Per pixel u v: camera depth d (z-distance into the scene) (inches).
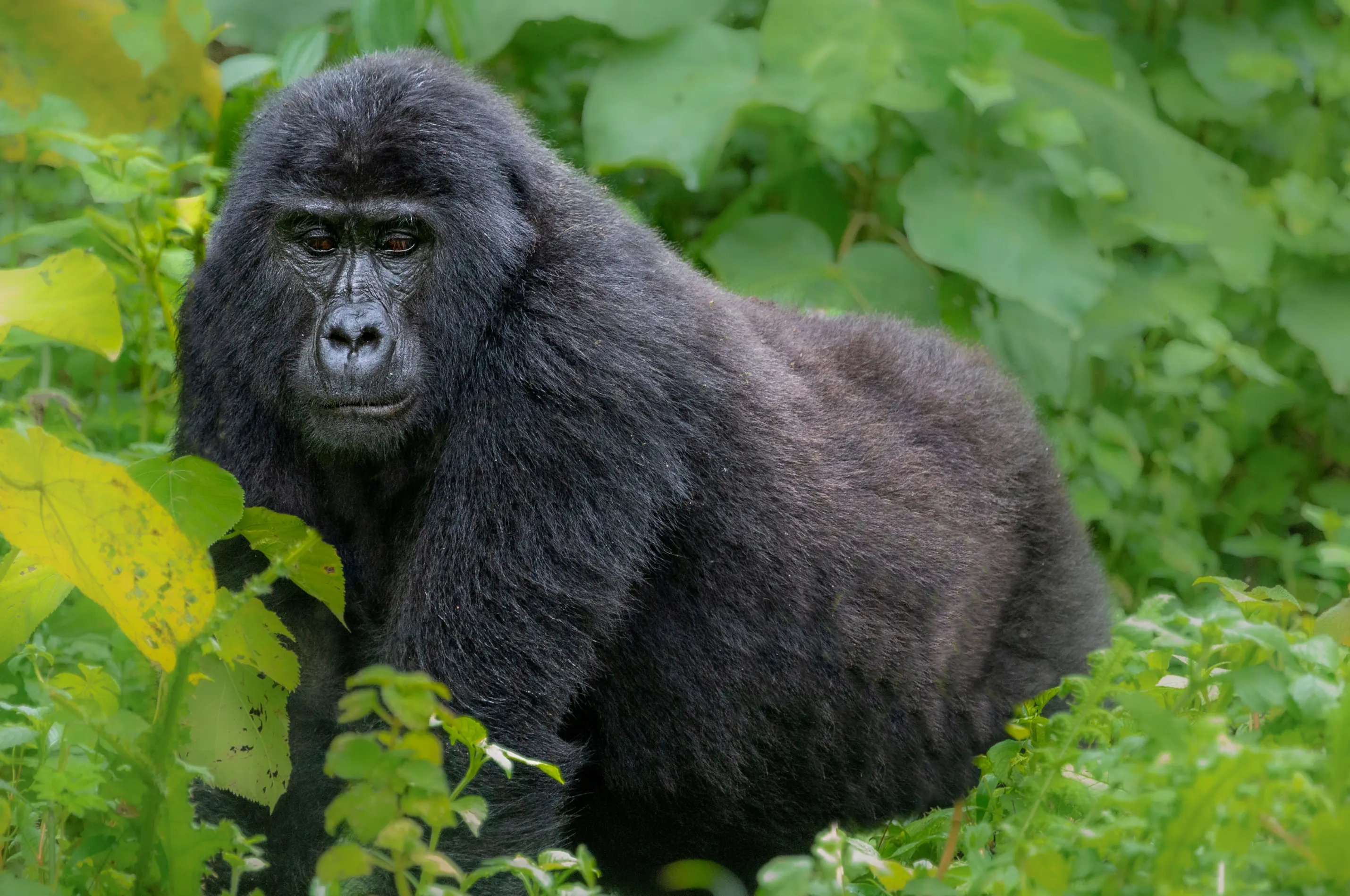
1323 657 269.4
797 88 589.9
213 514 288.7
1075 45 628.1
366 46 541.6
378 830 210.1
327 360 330.6
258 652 271.6
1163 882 217.8
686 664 353.1
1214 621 276.2
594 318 335.0
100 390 543.8
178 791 247.1
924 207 585.9
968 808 319.3
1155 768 224.8
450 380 339.6
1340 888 216.7
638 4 605.6
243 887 304.5
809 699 362.6
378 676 209.5
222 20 627.8
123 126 506.0
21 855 271.0
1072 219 591.5
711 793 361.1
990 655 394.0
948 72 587.5
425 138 340.2
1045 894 225.6
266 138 349.4
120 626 275.7
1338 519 397.4
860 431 385.1
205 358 353.4
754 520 353.4
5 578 296.2
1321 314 618.2
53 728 284.4
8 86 489.4
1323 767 235.5
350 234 339.6
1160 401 602.2
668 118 592.1
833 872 221.8
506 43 613.0
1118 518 570.3
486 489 325.7
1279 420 652.7
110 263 511.8
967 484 395.5
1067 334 601.0
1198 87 676.1
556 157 378.0
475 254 338.6
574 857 258.8
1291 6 690.8
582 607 323.3
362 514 352.5
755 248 598.2
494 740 309.9
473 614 317.1
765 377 369.7
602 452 327.3
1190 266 629.3
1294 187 617.3
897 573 369.7
